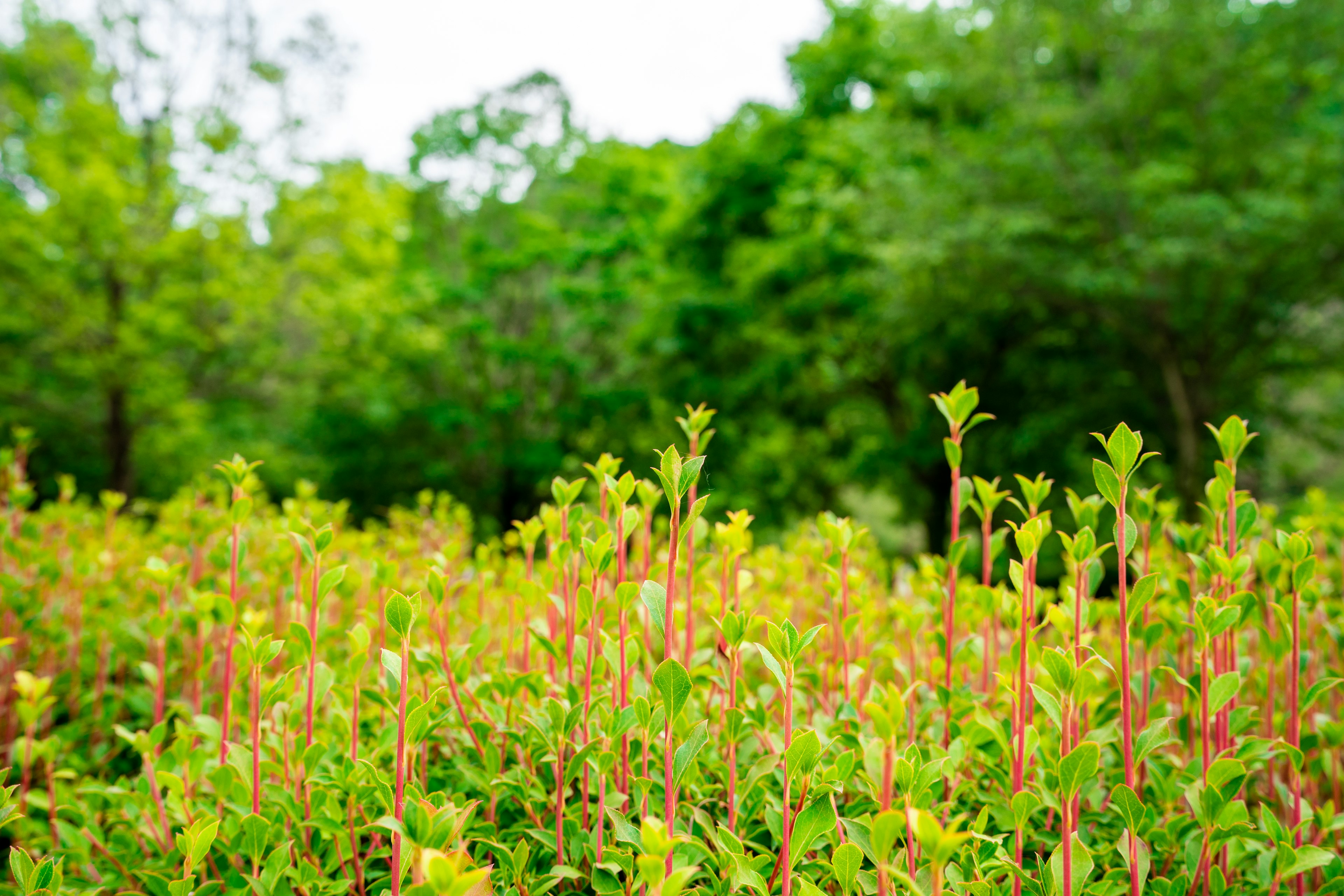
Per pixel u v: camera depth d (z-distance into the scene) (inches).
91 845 67.9
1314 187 355.3
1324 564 100.1
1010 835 59.0
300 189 601.0
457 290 665.6
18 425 560.1
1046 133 416.2
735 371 612.7
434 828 40.6
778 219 545.0
